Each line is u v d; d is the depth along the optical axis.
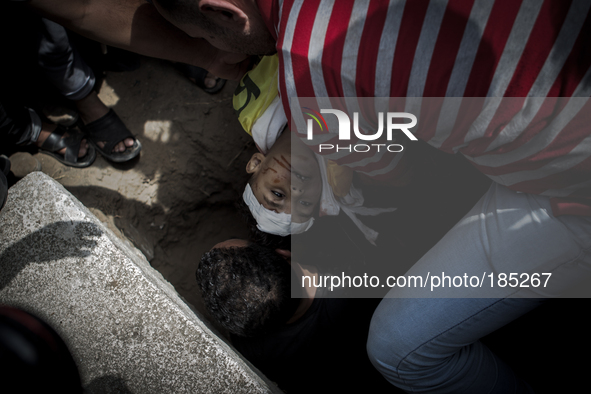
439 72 0.69
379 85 0.74
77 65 1.86
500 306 1.04
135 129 2.22
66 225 1.29
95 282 1.24
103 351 1.18
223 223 2.37
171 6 0.89
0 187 1.31
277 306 1.35
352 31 0.71
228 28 0.93
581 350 1.70
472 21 0.65
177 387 1.14
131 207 2.20
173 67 2.25
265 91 1.39
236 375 1.13
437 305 1.06
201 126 2.22
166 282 1.57
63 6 1.12
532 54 0.65
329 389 1.69
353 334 1.70
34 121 2.00
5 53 2.04
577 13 0.62
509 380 1.29
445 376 1.19
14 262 1.27
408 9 0.67
